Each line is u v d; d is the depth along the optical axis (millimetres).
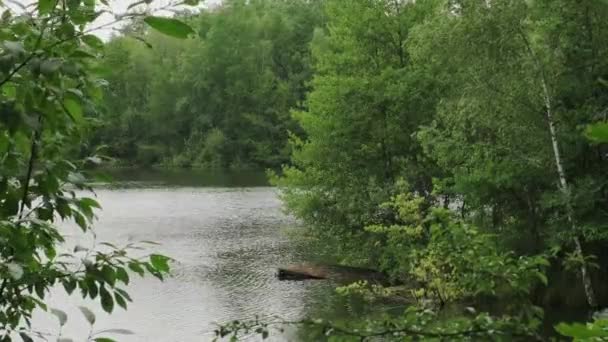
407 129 20125
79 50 2379
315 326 3182
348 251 20641
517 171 15312
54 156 2709
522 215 16969
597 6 14273
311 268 19969
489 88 15109
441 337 3000
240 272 20391
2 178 2590
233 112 64000
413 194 19562
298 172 21219
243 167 62094
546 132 15430
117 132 64562
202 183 47156
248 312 16078
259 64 66312
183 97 65688
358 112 20062
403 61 20828
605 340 1855
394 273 17984
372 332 3066
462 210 17625
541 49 14883
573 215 14773
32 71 2205
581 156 15672
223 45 64688
